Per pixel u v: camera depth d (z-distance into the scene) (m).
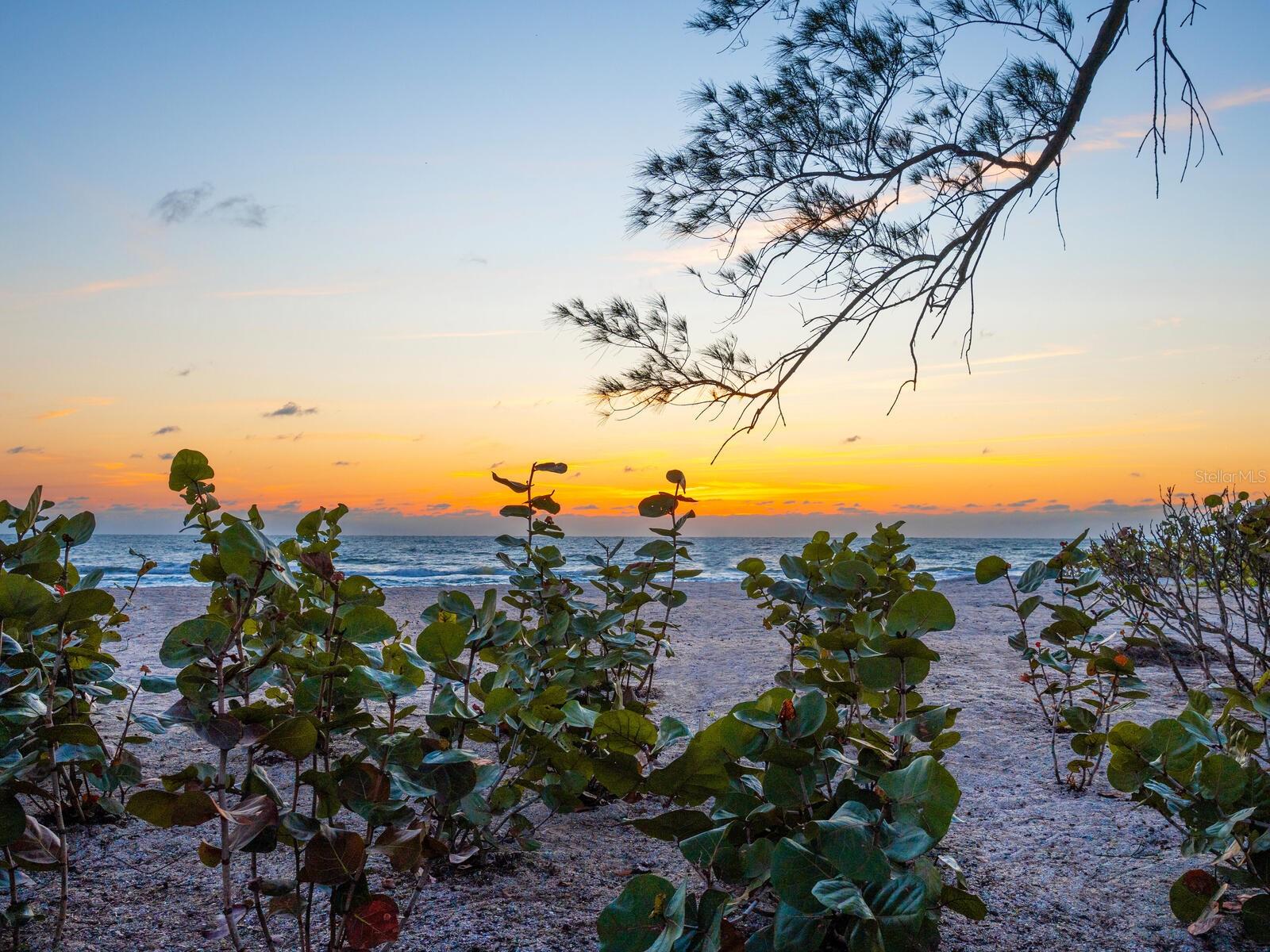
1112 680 3.50
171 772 3.65
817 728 1.95
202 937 2.23
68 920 2.32
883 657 2.31
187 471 2.59
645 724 2.17
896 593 3.95
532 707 2.53
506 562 3.99
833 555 4.57
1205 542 4.89
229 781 1.83
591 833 3.11
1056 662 3.71
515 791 2.71
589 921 2.37
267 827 1.69
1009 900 2.57
